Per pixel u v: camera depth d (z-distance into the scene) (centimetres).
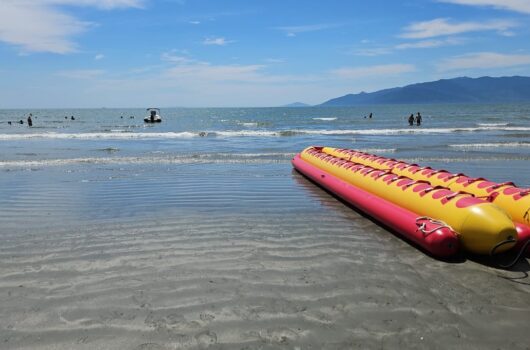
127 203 784
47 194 861
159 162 1345
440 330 348
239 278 442
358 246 552
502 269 479
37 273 456
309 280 439
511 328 352
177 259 496
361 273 461
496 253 491
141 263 484
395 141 2164
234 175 1100
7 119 6028
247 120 5444
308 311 375
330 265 482
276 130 3125
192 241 563
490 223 478
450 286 432
